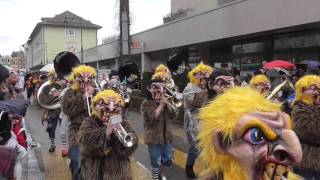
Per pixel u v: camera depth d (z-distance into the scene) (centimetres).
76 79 596
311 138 443
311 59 1385
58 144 990
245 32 1491
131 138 403
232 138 192
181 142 978
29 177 702
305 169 448
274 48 1587
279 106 202
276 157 189
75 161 598
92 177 420
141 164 786
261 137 188
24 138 452
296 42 1464
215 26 1700
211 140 198
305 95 454
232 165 195
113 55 3309
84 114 595
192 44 1953
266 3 1355
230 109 192
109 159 422
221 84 531
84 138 418
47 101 895
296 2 1216
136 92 1684
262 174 192
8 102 408
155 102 621
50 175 717
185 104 659
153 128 621
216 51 2052
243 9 1492
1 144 395
